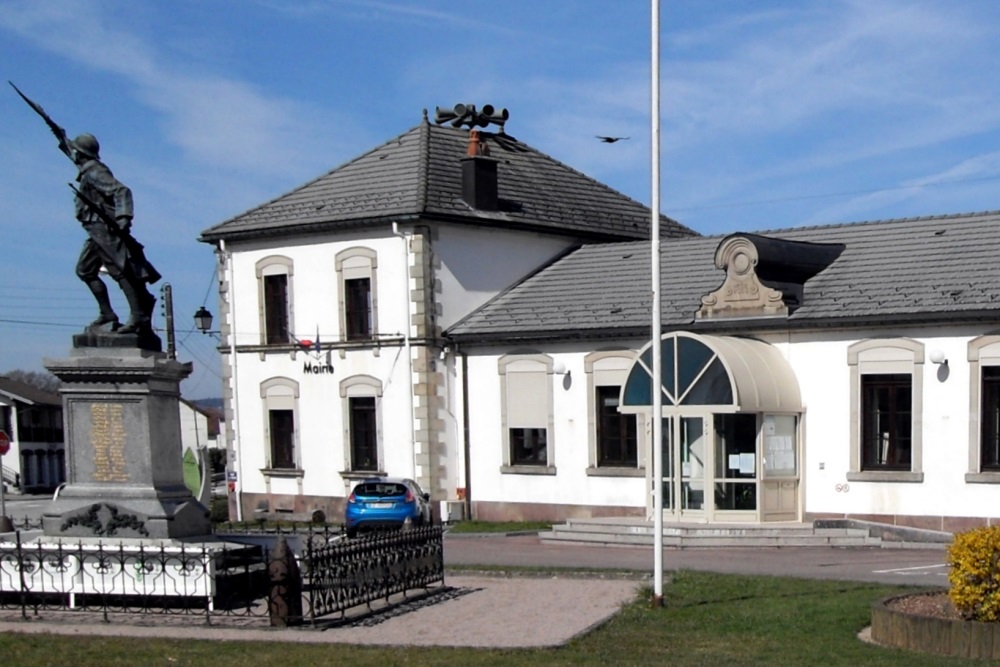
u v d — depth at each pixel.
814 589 18.02
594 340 31.84
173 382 17.00
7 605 16.55
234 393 37.59
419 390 33.78
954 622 13.25
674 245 34.69
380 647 13.86
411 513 30.89
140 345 16.89
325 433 35.75
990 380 26.64
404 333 34.03
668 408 28.47
